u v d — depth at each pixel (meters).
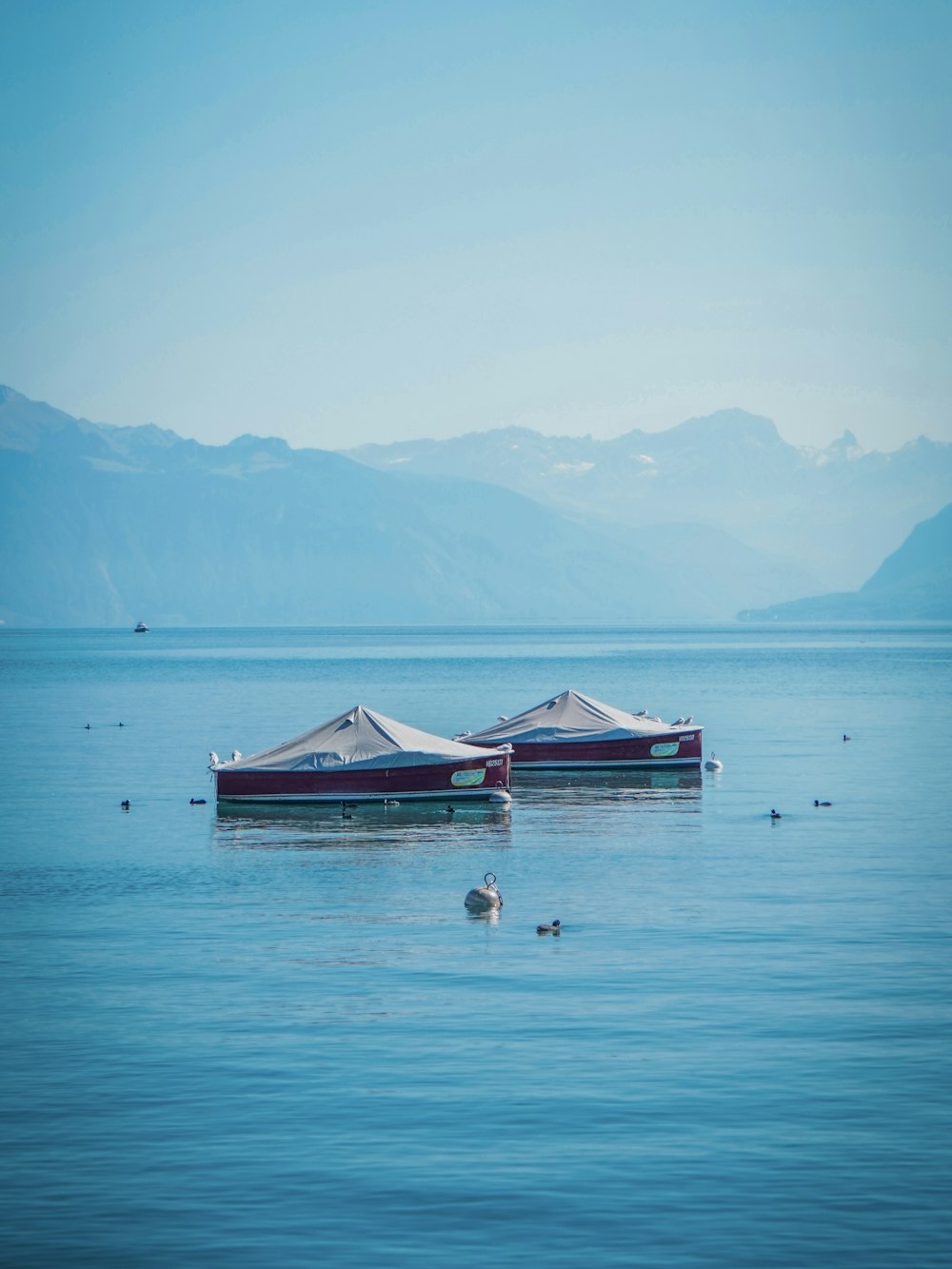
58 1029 27.36
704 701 134.88
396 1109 23.06
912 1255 18.30
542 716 77.38
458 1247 18.56
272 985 30.50
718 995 29.44
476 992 29.84
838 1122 22.41
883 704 129.88
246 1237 18.86
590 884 42.16
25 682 184.00
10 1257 18.36
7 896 40.88
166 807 61.25
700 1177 20.48
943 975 30.94
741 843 50.09
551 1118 22.64
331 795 61.00
